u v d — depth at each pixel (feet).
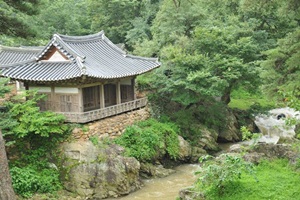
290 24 125.80
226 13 138.72
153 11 162.30
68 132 69.46
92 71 73.05
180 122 89.25
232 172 38.55
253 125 102.58
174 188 66.08
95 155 65.87
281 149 47.55
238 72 87.97
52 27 171.73
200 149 84.07
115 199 61.87
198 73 82.69
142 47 125.80
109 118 76.38
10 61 109.81
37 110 68.80
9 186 32.78
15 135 64.80
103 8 175.11
